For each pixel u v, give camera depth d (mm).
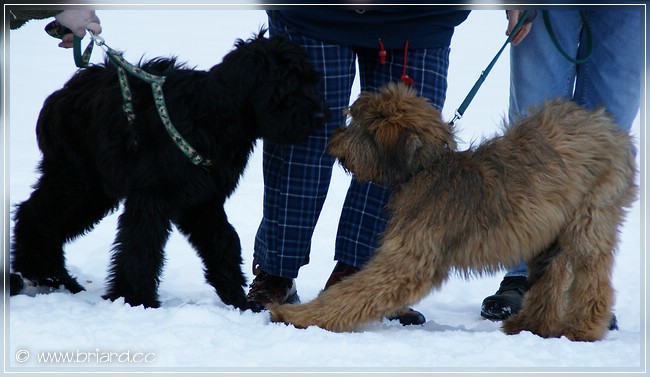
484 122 16047
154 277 6277
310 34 6512
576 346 5660
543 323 6301
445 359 5246
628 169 6047
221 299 6770
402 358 5246
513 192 5738
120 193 6340
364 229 6844
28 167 12195
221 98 6066
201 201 6406
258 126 6238
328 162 6727
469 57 24125
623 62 7387
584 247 5926
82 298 6477
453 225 5691
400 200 5887
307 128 6168
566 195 5809
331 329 5863
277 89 6082
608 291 6023
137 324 5586
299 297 7500
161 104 6035
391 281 5754
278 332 5668
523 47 7664
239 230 9695
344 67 6621
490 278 8422
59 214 6773
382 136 5734
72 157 6602
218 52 21969
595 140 5926
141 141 6055
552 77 7648
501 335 5832
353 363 5094
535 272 6391
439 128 5859
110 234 9172
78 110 6523
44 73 20328
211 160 6133
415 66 6723
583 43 7574
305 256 6863
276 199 6801
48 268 6859
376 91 6242
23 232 6832
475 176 5746
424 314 7344
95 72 6652
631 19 7289
